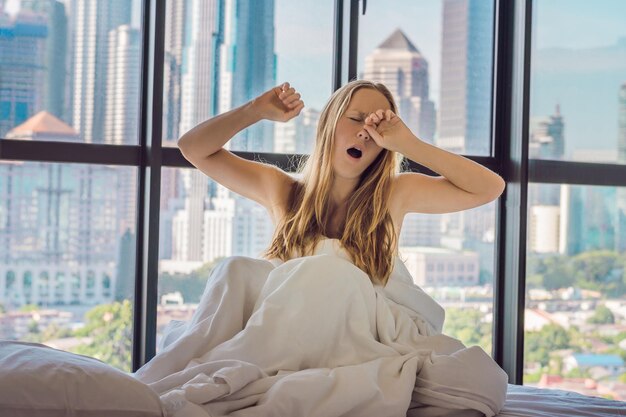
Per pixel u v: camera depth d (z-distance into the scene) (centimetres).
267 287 209
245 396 180
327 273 204
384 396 192
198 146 251
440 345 220
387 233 247
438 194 259
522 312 392
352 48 386
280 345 196
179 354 198
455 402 202
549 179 395
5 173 348
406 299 240
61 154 352
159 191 357
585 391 394
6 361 162
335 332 205
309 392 178
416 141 245
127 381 163
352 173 246
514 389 260
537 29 396
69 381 159
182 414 166
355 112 245
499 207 408
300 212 248
